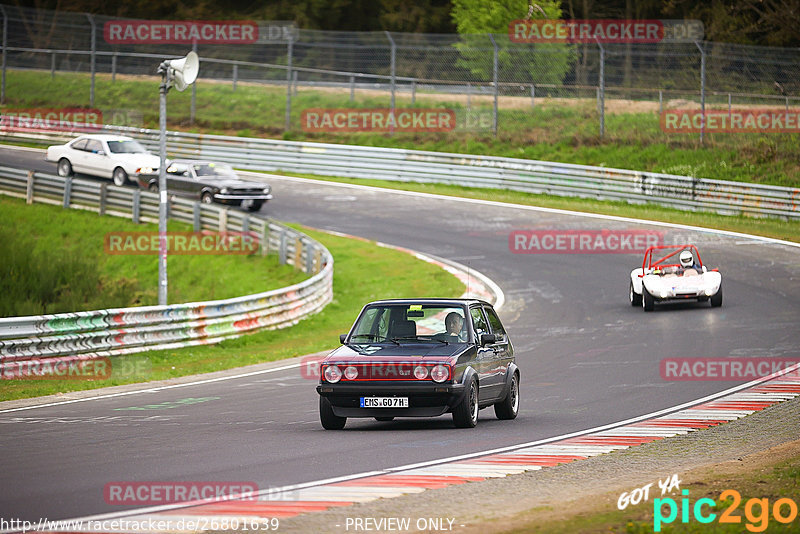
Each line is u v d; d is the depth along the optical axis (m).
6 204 140.00
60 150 146.50
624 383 59.44
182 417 48.66
